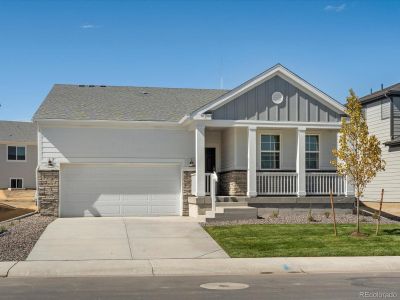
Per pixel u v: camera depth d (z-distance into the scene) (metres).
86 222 20.33
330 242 16.31
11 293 10.08
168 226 19.11
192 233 17.83
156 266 13.28
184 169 24.14
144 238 16.98
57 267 13.05
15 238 16.47
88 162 23.30
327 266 13.41
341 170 18.00
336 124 23.64
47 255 14.52
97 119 23.17
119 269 12.98
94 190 23.52
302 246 15.74
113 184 23.70
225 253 15.01
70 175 23.36
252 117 22.97
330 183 23.75
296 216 21.70
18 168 45.78
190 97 27.77
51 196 22.75
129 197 23.80
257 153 24.27
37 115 22.81
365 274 12.66
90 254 14.73
